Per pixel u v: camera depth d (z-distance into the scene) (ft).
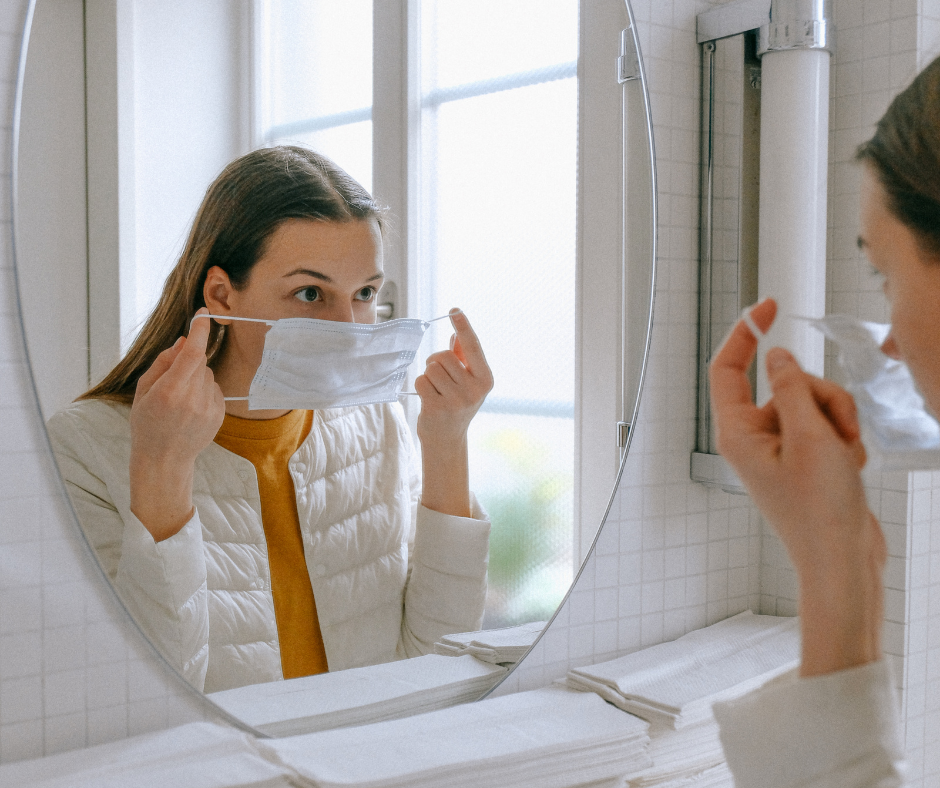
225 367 2.72
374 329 2.97
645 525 3.86
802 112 3.71
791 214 3.76
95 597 2.62
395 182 3.04
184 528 2.69
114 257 2.52
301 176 2.82
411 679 3.17
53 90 2.43
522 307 3.39
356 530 2.99
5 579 2.49
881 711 1.48
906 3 3.76
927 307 1.86
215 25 2.66
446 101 3.17
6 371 2.45
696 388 4.02
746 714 1.62
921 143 1.89
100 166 2.50
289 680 2.89
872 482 3.96
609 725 3.10
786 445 1.60
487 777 2.71
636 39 3.66
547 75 3.43
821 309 3.85
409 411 3.10
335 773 2.56
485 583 3.34
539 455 3.47
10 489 2.48
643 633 3.89
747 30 3.75
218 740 2.68
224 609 2.77
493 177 3.30
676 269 3.91
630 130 3.67
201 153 2.64
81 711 2.62
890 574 3.91
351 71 2.94
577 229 3.53
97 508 2.57
